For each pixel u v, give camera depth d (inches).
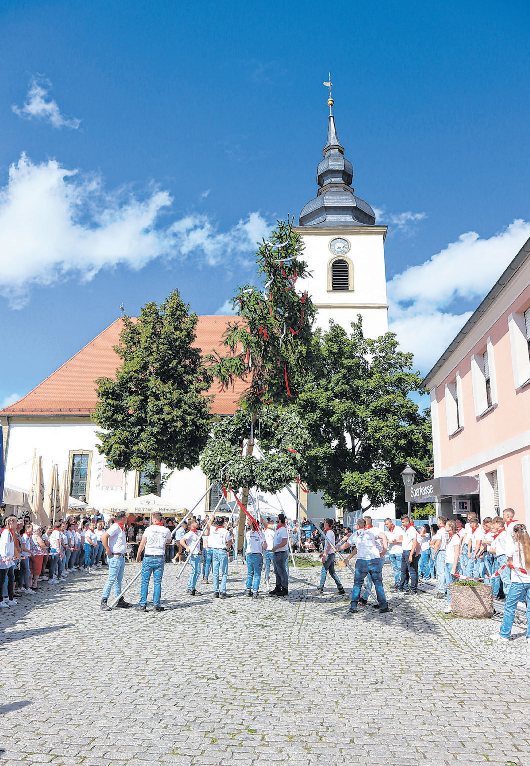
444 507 894.4
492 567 542.9
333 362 1285.7
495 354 683.4
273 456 772.0
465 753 200.7
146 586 493.0
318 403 1213.1
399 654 338.0
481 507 731.4
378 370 1279.5
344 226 1775.3
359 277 1754.4
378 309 1727.4
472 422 788.0
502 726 224.2
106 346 1744.6
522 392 608.4
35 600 552.1
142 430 1182.3
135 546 1017.5
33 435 1525.6
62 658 329.7
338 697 259.1
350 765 191.9
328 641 373.1
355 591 482.6
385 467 1245.1
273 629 411.8
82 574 775.7
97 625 428.5
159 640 376.8
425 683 279.7
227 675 294.4
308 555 1122.7
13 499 796.6
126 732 219.1
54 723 227.8
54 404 1557.6
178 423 1154.0
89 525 845.2
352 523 1245.7
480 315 705.6
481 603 451.2
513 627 416.8
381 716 235.6
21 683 280.4
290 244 727.1
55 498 845.8
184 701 253.8
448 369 900.6
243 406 788.6
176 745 207.6
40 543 628.7
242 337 714.2
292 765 192.1
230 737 214.8
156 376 1202.0
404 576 614.2
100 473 1491.1
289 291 731.4
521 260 561.3
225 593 563.5
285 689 271.1
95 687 273.9
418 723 227.6
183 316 1248.8
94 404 1551.4
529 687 271.7
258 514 792.9
